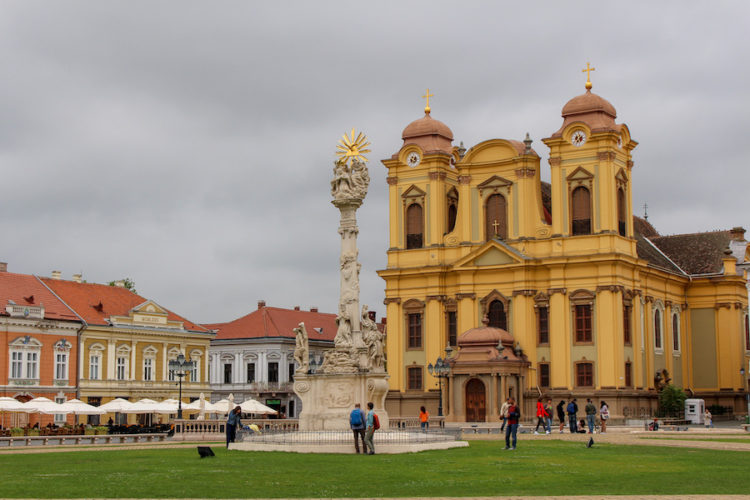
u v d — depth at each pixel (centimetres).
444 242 9638
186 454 4209
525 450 4266
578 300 8875
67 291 9881
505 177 9344
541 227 9200
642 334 9188
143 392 10038
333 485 2784
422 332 9612
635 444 4838
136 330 9981
